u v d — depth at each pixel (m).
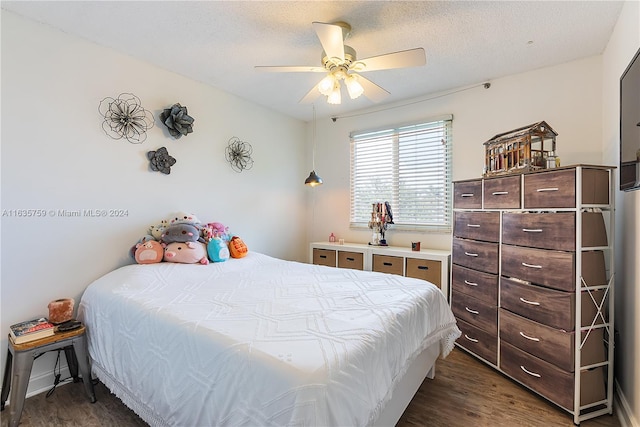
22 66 1.90
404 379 1.62
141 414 1.50
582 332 1.77
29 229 1.94
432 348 2.07
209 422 1.15
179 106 2.66
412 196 3.42
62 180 2.07
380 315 1.50
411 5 1.81
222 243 2.67
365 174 3.80
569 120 2.50
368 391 1.15
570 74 2.50
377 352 1.26
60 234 2.07
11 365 1.80
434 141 3.26
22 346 1.65
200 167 2.95
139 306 1.64
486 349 2.34
